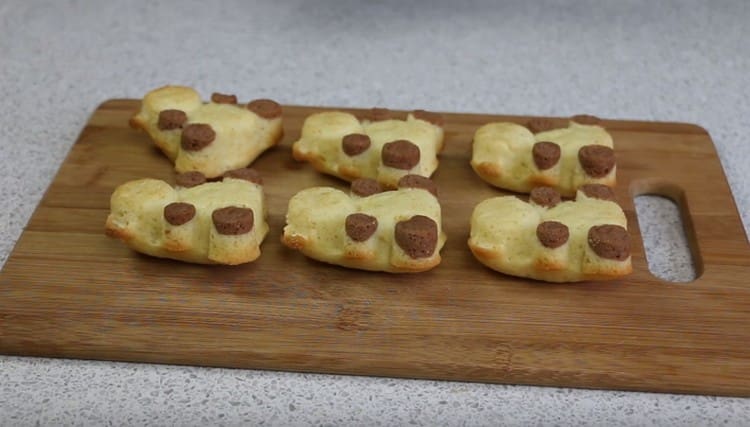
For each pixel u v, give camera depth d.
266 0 1.07
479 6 1.06
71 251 0.70
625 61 0.97
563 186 0.75
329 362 0.64
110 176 0.76
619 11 1.05
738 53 0.99
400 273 0.69
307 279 0.68
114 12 1.03
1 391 0.63
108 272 0.68
